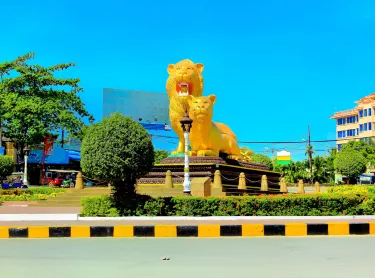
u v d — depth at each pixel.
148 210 13.43
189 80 21.59
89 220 13.13
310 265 7.55
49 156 39.84
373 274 6.83
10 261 7.98
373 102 71.19
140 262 7.86
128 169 13.12
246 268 7.29
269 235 11.70
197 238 11.28
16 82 31.69
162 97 63.28
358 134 75.19
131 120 13.63
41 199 21.02
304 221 12.84
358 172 34.06
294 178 60.66
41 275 6.81
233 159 25.03
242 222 12.50
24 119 30.61
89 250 9.29
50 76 32.09
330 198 13.93
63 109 32.47
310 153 60.03
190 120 15.47
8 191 24.08
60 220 13.27
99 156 12.99
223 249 9.38
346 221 12.77
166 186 20.25
